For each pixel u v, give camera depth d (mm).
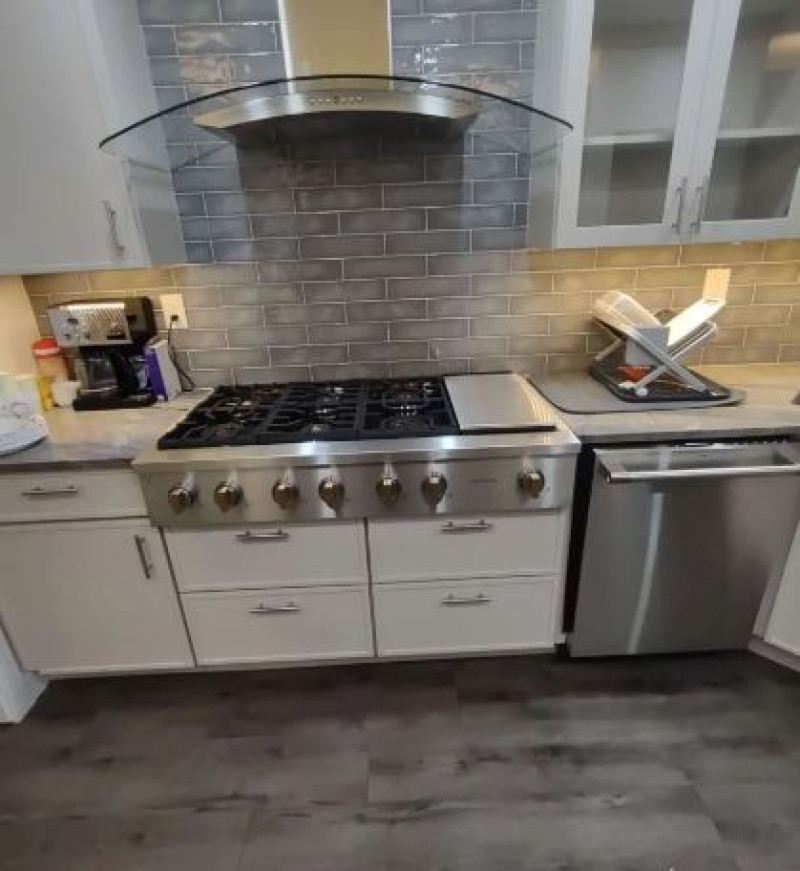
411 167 1694
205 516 1469
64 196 1419
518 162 1693
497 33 1560
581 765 1500
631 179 1507
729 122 1454
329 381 1931
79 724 1686
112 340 1732
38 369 1781
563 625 1755
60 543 1523
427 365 1938
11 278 1707
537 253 1792
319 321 1866
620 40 1379
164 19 1524
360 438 1462
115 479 1447
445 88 1188
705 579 1619
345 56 1271
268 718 1685
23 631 1641
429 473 1436
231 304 1834
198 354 1891
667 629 1715
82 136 1367
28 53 1292
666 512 1505
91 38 1290
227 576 1589
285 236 1761
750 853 1281
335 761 1542
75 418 1684
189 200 1709
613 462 1438
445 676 1809
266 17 1527
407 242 1779
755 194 1506
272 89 1183
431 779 1480
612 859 1282
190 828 1387
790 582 1602
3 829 1404
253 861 1310
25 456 1430
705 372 1849
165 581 1588
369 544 1555
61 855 1340
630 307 1616
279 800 1445
